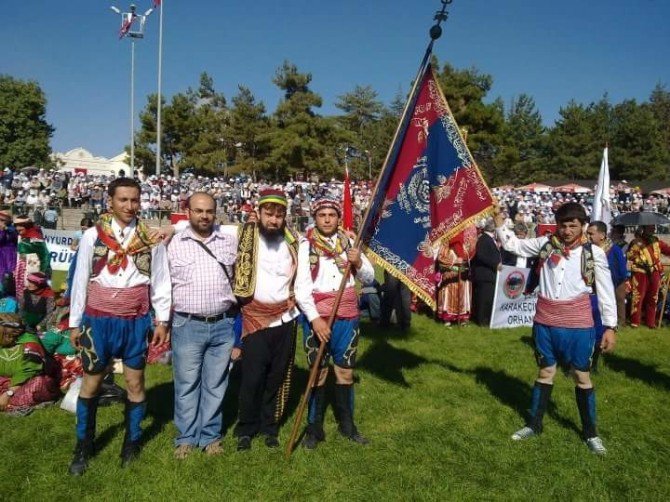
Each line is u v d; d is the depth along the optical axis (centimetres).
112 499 404
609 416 579
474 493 423
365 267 489
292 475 440
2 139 6041
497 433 527
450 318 973
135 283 426
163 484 421
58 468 443
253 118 5728
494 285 973
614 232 1045
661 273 1035
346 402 499
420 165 534
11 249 810
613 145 7394
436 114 538
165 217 3073
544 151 7719
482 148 5531
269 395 487
